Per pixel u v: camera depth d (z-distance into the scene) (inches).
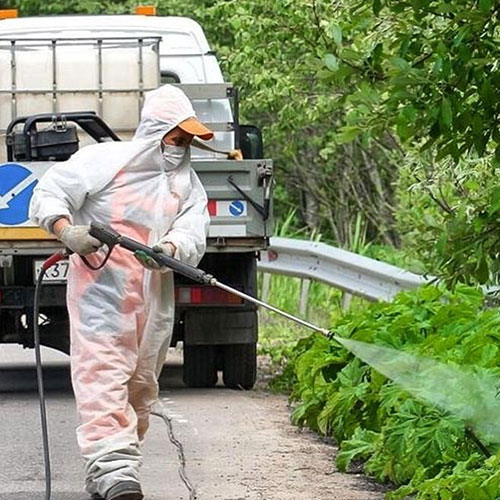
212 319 954.7
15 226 886.4
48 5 1755.7
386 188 1690.5
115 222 598.2
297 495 618.2
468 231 589.3
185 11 1612.9
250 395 947.3
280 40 1120.2
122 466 577.0
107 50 968.3
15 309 922.1
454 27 549.3
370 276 1239.5
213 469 678.5
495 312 705.0
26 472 676.1
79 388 588.7
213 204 907.4
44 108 964.6
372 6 562.6
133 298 593.9
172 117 601.0
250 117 1567.4
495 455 545.0
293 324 1405.0
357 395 686.5
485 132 563.2
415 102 549.3
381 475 623.5
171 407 884.6
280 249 1344.7
